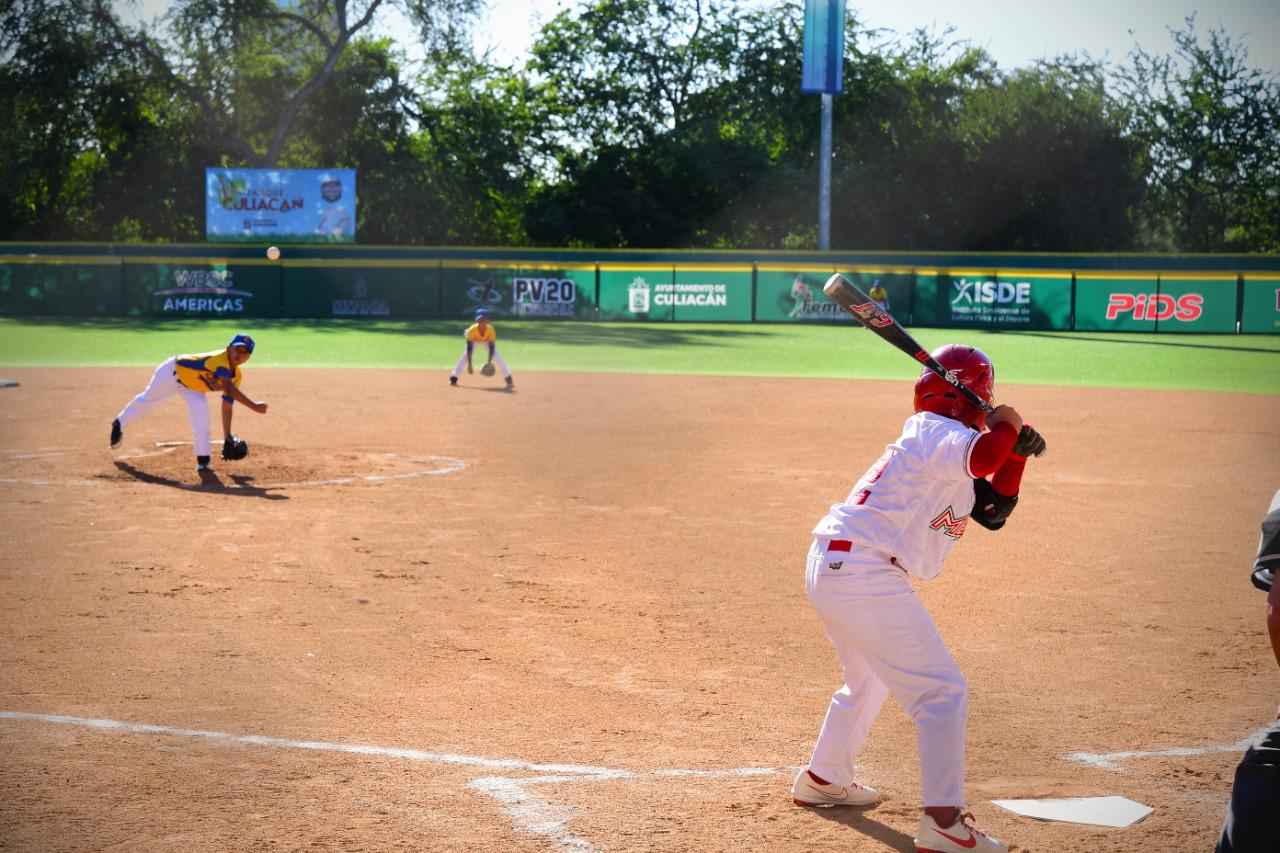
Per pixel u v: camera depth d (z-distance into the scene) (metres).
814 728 7.61
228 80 71.50
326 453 18.92
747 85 79.44
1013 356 40.03
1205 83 82.06
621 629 9.80
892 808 6.38
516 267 55.19
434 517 14.29
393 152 74.69
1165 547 13.02
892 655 5.78
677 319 55.09
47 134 70.44
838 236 78.44
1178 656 9.19
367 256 61.59
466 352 29.42
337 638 9.44
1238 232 83.50
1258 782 4.19
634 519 14.34
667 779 6.74
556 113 80.75
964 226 77.69
